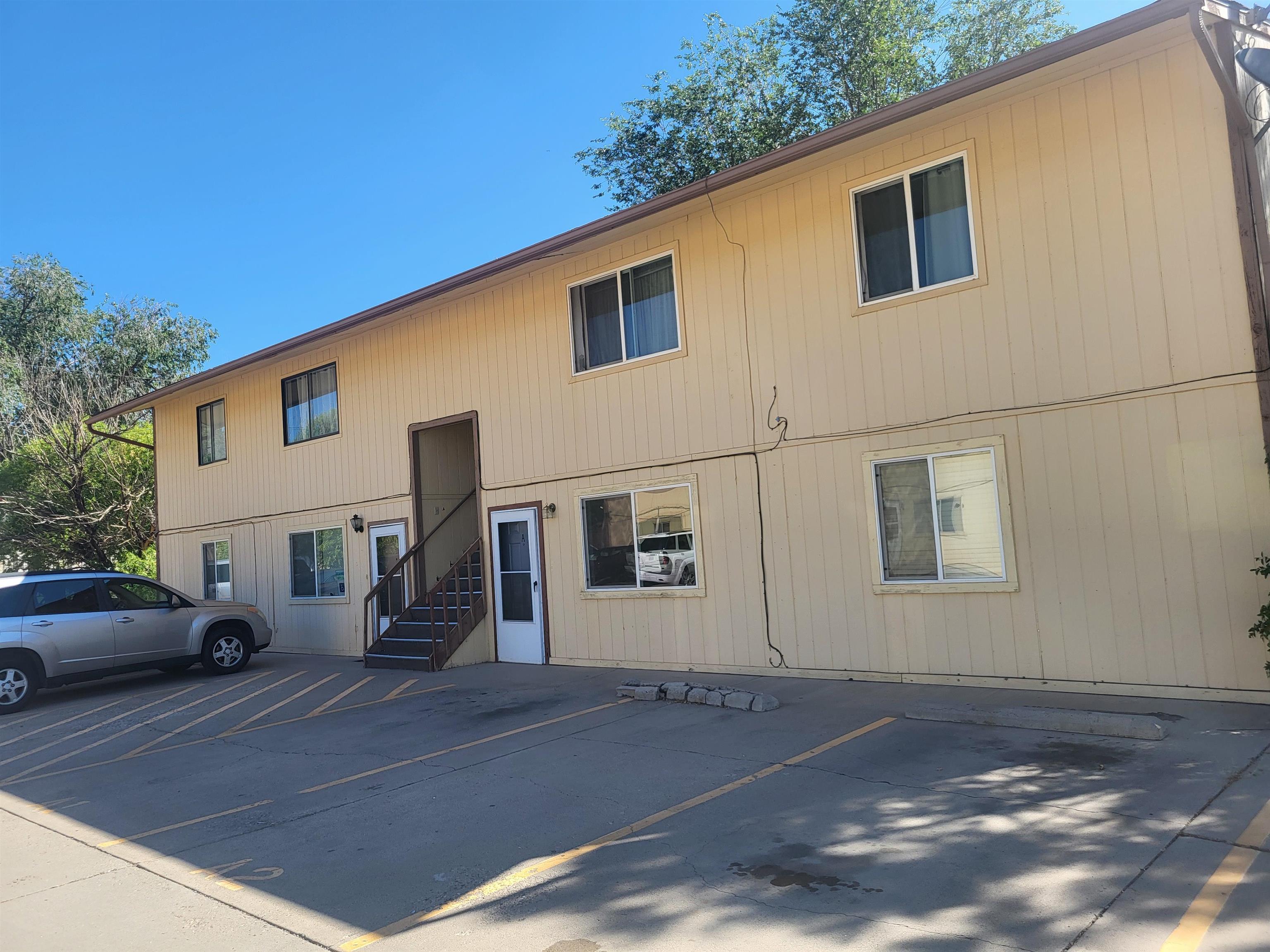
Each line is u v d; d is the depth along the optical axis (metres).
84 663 12.35
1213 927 3.71
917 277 9.19
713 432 10.84
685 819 5.61
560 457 12.62
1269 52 6.95
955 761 6.33
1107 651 7.95
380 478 15.60
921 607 9.10
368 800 6.67
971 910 4.04
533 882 4.83
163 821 6.65
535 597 12.96
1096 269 8.06
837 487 9.72
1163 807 5.09
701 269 10.98
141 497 26.89
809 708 8.40
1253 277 7.29
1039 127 8.38
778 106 25.45
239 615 14.38
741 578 10.54
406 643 13.73
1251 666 7.25
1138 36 7.59
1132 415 7.86
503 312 13.50
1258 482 7.25
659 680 10.58
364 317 14.96
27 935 4.70
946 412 8.93
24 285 42.03
